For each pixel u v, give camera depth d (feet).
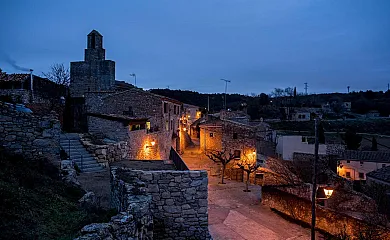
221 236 39.29
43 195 22.66
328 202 50.44
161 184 24.35
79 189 28.02
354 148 119.03
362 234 36.14
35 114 29.50
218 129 95.04
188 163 88.48
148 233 19.20
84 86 113.50
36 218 18.38
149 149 69.31
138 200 19.21
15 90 67.77
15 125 28.37
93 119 61.21
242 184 71.72
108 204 27.84
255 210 51.88
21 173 24.39
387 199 59.16
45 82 83.05
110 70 115.75
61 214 20.39
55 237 16.61
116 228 15.15
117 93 77.10
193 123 157.69
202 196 24.89
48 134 29.76
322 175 70.03
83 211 21.80
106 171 43.24
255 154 82.58
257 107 238.07
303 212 46.11
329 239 39.06
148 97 76.54
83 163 44.39
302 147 93.76
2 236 14.82
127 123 58.34
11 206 18.52
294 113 202.49
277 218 48.47
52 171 28.63
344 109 254.06
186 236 24.49
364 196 52.29
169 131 86.63
